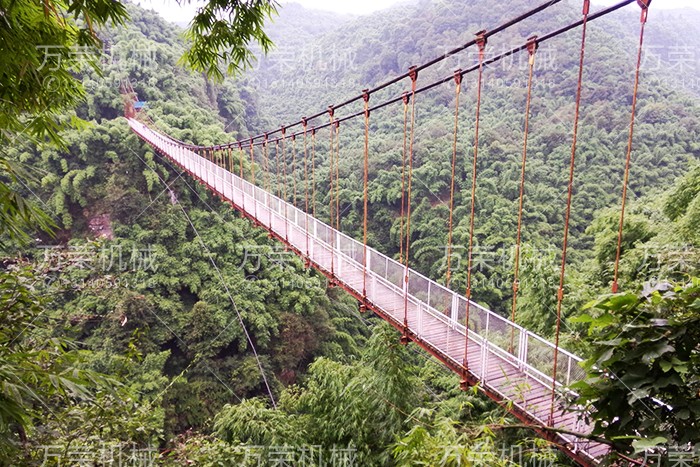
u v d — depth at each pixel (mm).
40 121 1788
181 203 17953
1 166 1440
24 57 1468
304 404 5605
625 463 1315
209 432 11234
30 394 1338
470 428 1607
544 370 3363
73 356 1786
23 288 1855
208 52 2014
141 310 12453
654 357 1086
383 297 5148
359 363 5781
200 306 14062
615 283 2186
